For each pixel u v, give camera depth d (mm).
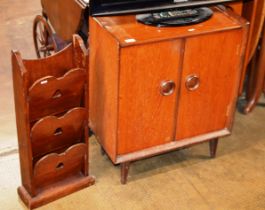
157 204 2322
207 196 2383
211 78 2314
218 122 2488
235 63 2332
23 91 1943
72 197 2330
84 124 2236
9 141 2693
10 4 4305
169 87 2227
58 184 2328
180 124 2381
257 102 3041
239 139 2789
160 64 2145
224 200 2363
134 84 2139
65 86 2074
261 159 2650
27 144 2086
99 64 2236
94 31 2219
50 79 2004
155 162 2574
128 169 2393
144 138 2322
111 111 2223
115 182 2434
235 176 2518
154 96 2217
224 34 2213
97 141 2686
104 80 2223
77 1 2465
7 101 3037
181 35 2111
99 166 2531
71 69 2115
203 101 2367
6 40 3703
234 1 2342
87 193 2359
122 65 2062
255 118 2973
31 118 2080
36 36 3281
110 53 2102
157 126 2318
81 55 2088
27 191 2281
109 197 2346
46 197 2271
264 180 2500
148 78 2154
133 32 2098
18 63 1905
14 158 2562
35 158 2201
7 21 3998
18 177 2441
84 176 2391
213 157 2633
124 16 2217
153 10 2178
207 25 2207
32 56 3502
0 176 2441
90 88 2408
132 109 2203
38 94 2012
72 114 2154
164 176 2490
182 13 2238
